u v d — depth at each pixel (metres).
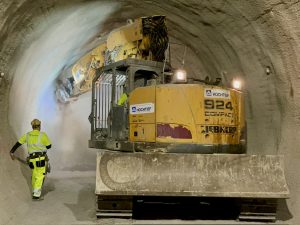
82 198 8.24
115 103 8.14
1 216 5.91
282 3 7.10
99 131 9.07
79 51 14.22
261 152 9.14
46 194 8.70
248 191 6.22
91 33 12.83
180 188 6.18
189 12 9.84
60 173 12.81
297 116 7.75
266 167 6.44
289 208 6.83
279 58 7.96
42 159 8.19
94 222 6.27
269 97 8.87
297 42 7.28
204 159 6.42
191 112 6.80
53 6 8.15
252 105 9.64
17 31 7.45
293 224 6.30
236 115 7.18
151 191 6.14
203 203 7.86
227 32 9.37
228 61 10.38
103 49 13.27
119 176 6.27
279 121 8.52
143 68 7.99
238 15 8.40
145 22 9.01
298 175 7.15
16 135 9.35
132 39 9.27
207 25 9.88
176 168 6.35
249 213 6.43
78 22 10.70
